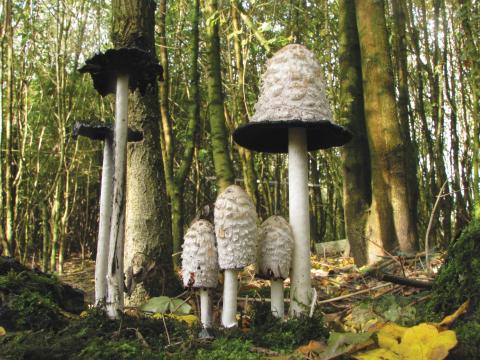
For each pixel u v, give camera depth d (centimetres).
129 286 391
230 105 1089
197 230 299
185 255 298
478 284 257
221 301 409
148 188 423
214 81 593
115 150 284
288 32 1014
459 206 979
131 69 286
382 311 305
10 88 671
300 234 300
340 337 223
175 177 596
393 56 1023
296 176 304
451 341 207
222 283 452
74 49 1016
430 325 221
